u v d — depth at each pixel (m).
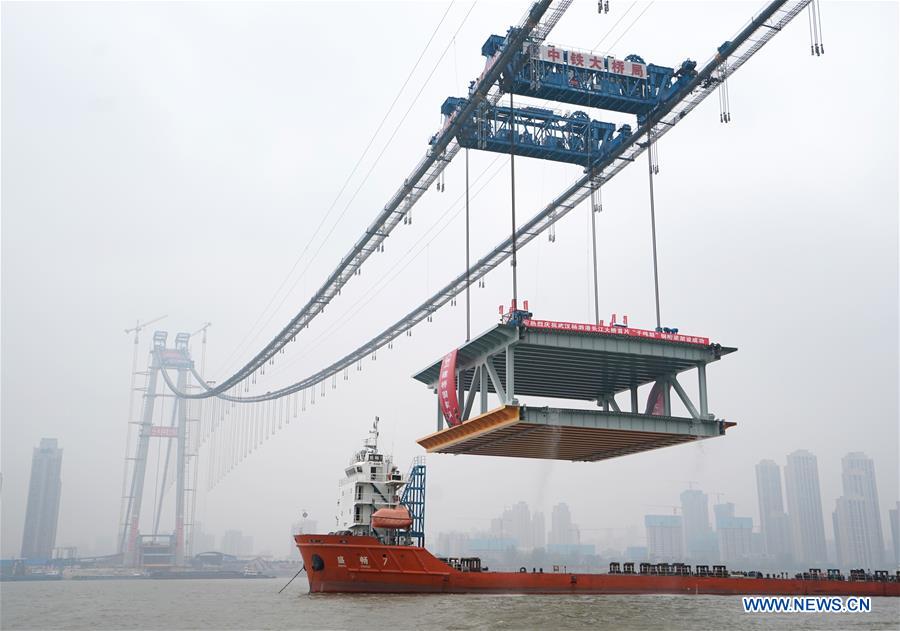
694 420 78.62
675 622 63.25
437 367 89.12
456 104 92.38
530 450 88.50
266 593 143.25
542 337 73.81
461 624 60.09
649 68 88.81
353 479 89.62
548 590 87.25
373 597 81.88
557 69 86.06
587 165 97.62
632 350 76.25
